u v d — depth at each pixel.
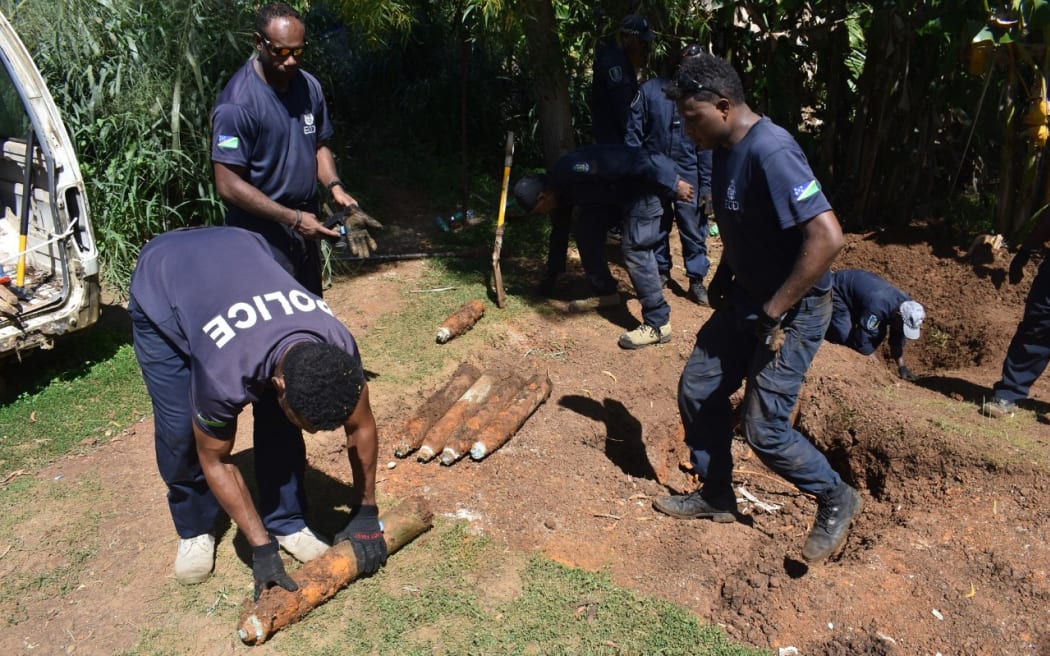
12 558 3.81
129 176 6.28
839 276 5.95
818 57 8.03
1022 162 7.26
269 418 3.52
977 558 3.84
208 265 3.11
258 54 4.05
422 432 4.61
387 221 7.79
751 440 3.69
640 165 5.32
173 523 3.94
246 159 4.05
